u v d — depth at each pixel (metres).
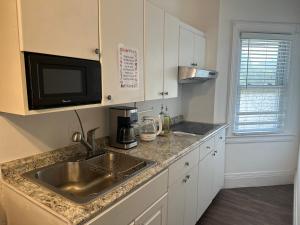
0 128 1.28
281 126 3.26
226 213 2.61
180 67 2.29
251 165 3.28
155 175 1.44
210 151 2.47
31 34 0.98
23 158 1.38
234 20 2.95
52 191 1.13
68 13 1.13
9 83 1.04
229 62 3.02
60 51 1.11
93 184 1.50
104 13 1.34
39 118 1.44
